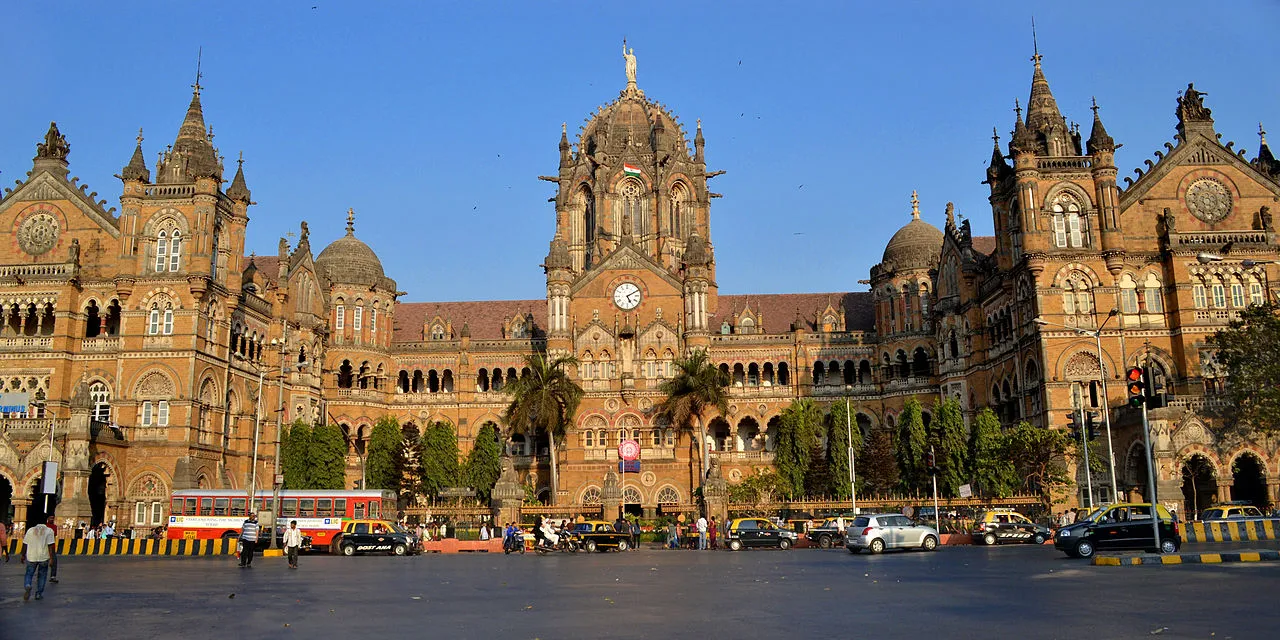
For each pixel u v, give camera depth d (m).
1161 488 70.19
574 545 65.50
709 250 116.81
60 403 79.62
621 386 102.75
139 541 62.03
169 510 77.75
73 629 23.22
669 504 91.06
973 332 93.38
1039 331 79.38
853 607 26.28
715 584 34.53
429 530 74.88
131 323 81.19
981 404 92.06
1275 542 52.97
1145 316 79.94
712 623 23.36
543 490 100.81
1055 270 80.56
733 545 66.31
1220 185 82.62
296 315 98.81
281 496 70.44
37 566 30.72
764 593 30.67
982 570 39.00
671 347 103.81
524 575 40.84
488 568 46.44
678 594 30.78
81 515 70.88
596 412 102.44
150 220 83.06
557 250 105.38
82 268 83.50
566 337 103.38
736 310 114.88
